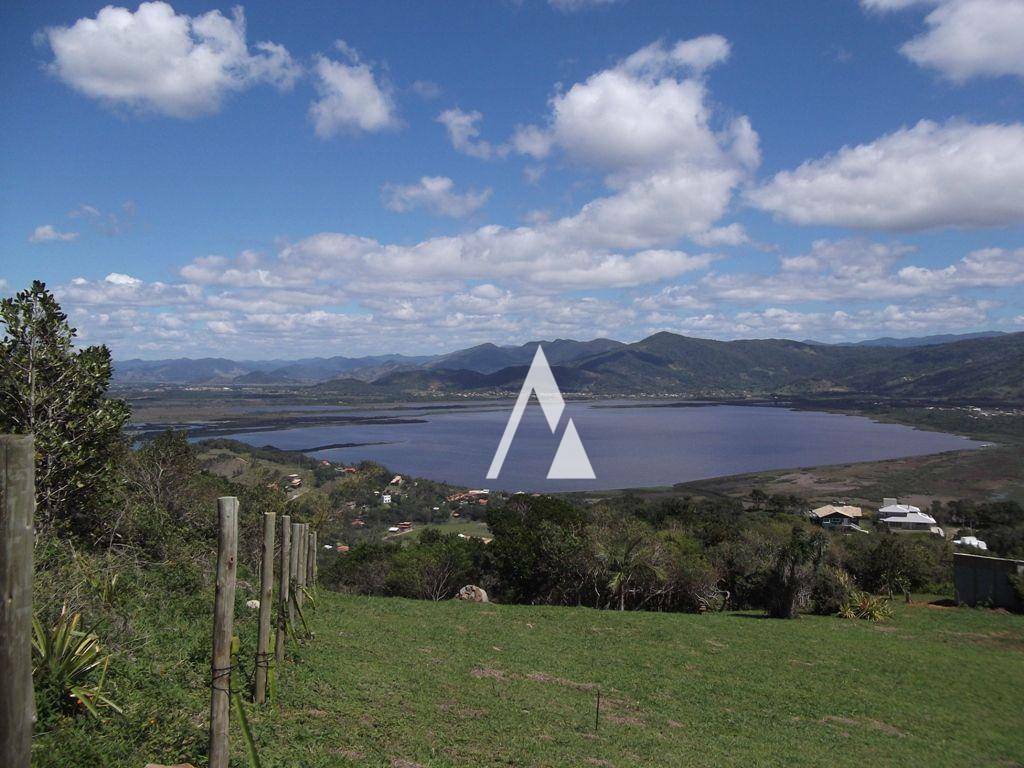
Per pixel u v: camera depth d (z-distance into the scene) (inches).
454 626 733.9
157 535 608.7
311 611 666.8
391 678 440.5
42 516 478.9
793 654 730.2
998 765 461.4
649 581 1146.0
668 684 561.6
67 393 506.0
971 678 679.1
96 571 402.9
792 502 2942.9
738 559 1199.6
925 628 940.6
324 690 376.2
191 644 383.2
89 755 220.7
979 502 3061.0
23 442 124.1
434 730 352.2
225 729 219.5
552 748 360.2
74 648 262.2
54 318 492.4
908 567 1277.1
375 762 285.1
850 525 2608.3
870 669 684.1
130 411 553.9
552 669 569.6
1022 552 1611.7
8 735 120.9
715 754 401.7
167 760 238.1
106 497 552.7
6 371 466.9
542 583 1242.6
